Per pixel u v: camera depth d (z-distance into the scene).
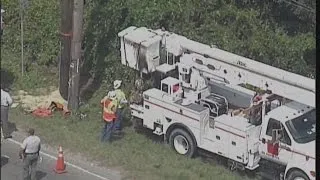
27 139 57.91
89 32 82.81
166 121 66.75
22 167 60.84
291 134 60.56
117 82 69.44
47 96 77.06
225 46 82.25
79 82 75.00
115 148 66.88
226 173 63.75
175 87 68.25
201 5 87.12
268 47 83.88
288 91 62.00
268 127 61.62
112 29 81.06
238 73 65.25
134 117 69.88
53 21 86.50
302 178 60.34
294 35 91.94
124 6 82.81
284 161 61.28
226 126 62.97
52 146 66.94
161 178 62.00
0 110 67.00
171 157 65.62
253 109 63.75
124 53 72.81
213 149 64.38
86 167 63.94
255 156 62.66
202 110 64.38
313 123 61.31
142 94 68.56
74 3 69.81
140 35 71.81
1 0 88.75
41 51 85.56
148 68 71.12
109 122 67.31
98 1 85.88
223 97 67.75
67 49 74.06
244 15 87.81
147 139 68.88
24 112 72.88
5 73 81.50
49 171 62.91
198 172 63.28
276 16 93.88
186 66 68.31
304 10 91.75
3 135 67.94
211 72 67.12
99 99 76.69
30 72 82.44
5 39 87.62
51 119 71.69
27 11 88.25
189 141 65.31
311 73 84.12
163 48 71.12
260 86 63.78
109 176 62.66
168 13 82.75
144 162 64.69
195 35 82.06
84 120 71.88
